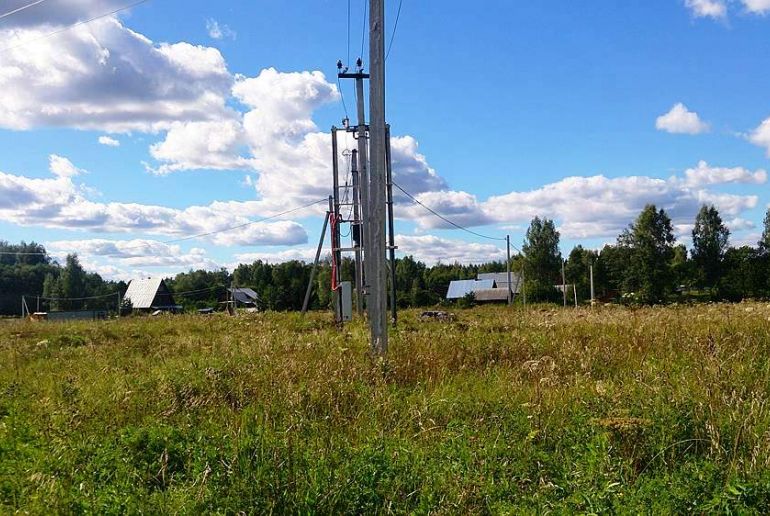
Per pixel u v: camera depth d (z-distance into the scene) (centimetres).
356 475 452
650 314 1453
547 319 1518
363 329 1426
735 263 6450
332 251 2083
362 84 1923
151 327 2003
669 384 623
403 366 829
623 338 996
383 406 636
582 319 1400
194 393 742
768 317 1210
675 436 502
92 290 8738
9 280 8675
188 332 1769
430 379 770
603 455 457
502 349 941
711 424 505
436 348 945
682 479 425
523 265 7369
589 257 7200
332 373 767
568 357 855
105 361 1060
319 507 423
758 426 504
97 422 625
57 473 477
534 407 592
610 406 573
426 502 420
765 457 452
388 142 1838
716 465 449
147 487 471
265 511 418
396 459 475
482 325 1470
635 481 436
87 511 412
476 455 476
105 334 1777
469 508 412
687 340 922
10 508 425
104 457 496
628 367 795
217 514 409
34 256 9288
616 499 394
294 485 435
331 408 643
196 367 846
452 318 2047
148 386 770
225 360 889
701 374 662
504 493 429
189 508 418
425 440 550
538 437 526
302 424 571
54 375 938
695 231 6775
